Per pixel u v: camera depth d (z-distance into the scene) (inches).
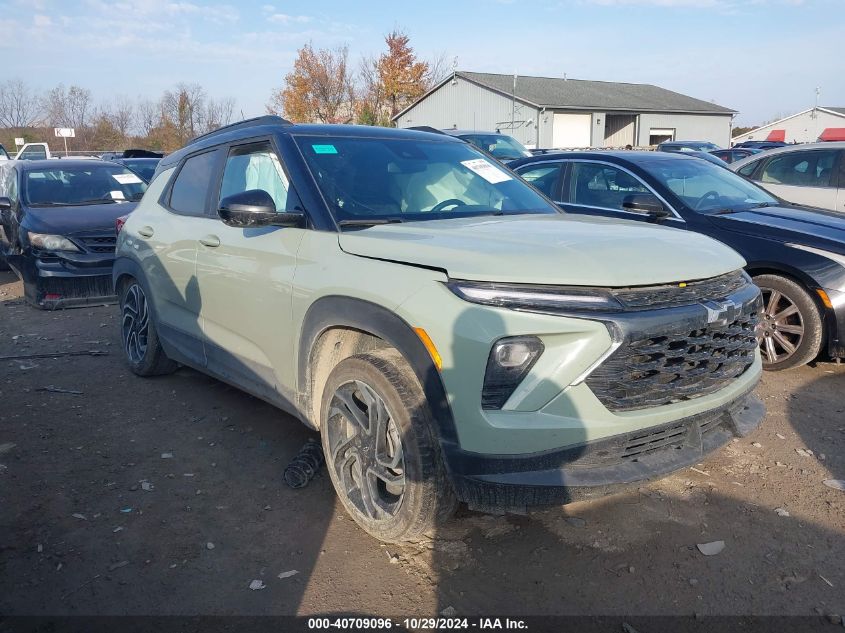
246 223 136.5
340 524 132.6
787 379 209.3
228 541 127.3
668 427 113.7
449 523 132.2
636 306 108.4
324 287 127.8
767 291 213.8
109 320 295.4
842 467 152.6
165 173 204.5
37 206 335.9
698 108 1824.6
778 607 108.7
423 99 1791.3
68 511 137.4
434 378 109.3
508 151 528.1
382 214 143.5
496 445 105.2
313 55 1768.0
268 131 160.9
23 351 249.0
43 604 110.2
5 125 1641.2
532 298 105.3
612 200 251.6
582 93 1723.7
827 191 301.1
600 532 128.9
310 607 109.7
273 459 159.6
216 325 167.5
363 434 125.6
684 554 122.2
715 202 237.1
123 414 186.9
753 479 147.8
